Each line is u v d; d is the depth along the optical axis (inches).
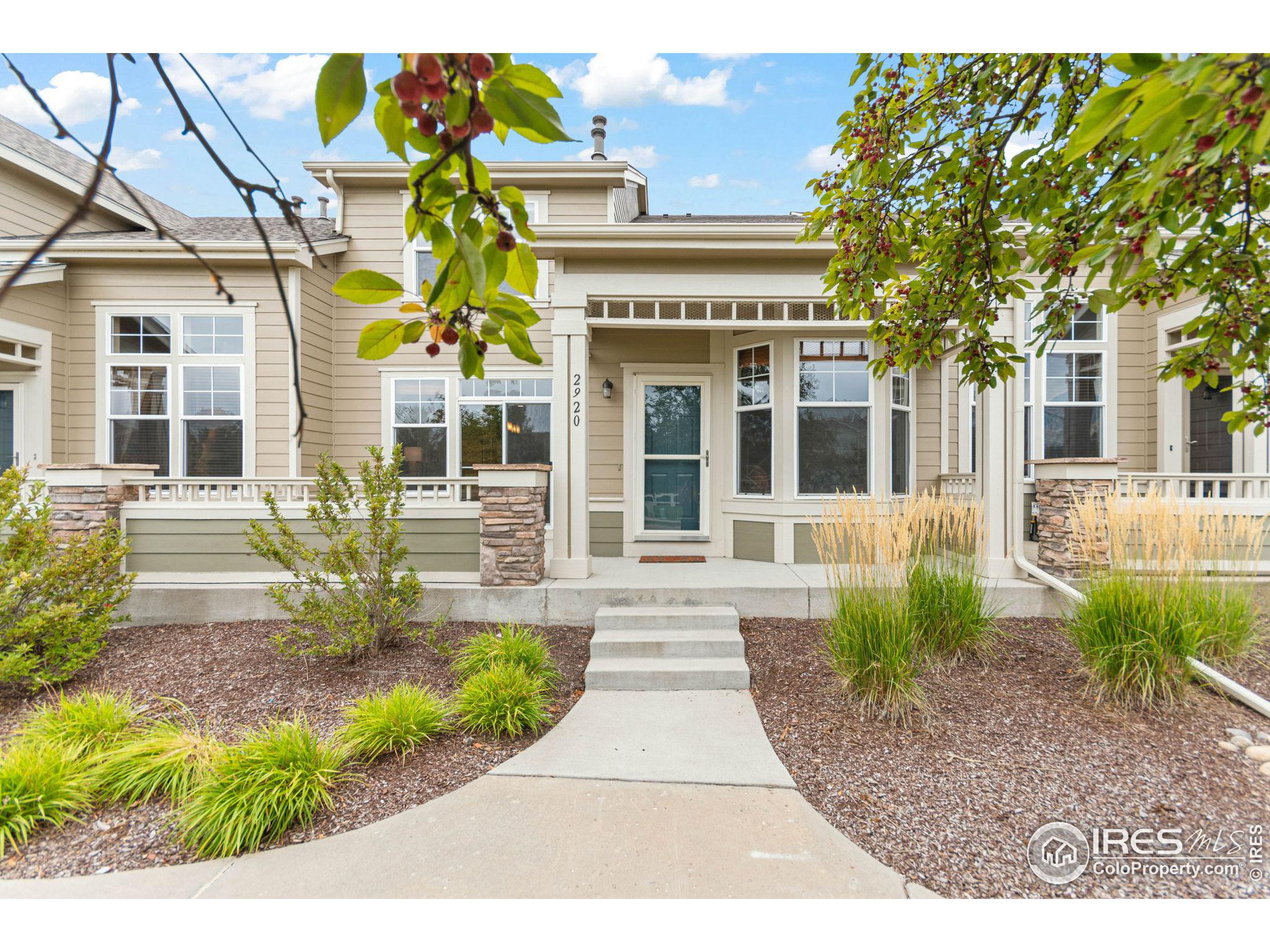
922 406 279.1
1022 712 135.6
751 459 269.7
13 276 29.5
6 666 150.3
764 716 140.9
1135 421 278.1
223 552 213.3
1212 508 203.3
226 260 262.8
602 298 223.6
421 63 38.0
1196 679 146.0
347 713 131.2
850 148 122.8
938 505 164.4
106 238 270.4
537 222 302.2
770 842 97.3
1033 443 271.7
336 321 296.2
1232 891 87.3
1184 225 77.6
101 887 90.0
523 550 205.9
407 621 199.0
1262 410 98.8
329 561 173.6
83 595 174.9
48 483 201.5
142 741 119.6
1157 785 109.5
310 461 274.8
